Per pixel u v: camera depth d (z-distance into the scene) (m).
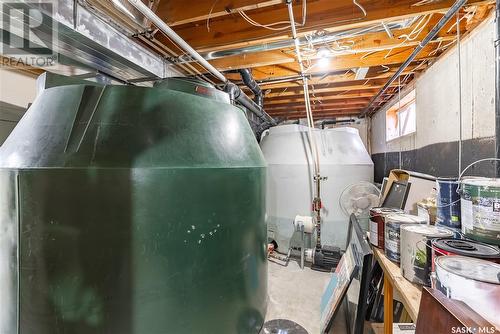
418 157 3.21
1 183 0.95
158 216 0.90
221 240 1.06
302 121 6.55
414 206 1.78
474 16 1.91
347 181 2.85
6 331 0.95
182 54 2.47
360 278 1.43
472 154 2.00
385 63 2.78
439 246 0.91
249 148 1.33
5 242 0.94
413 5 1.82
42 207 0.86
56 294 0.85
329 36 2.12
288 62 2.81
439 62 2.61
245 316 1.22
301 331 1.69
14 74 1.78
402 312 1.61
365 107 5.14
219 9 1.85
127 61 2.03
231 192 1.11
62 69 1.81
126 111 1.00
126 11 1.57
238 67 2.83
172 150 0.98
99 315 0.85
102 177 0.85
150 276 0.89
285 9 2.09
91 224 0.85
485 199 0.94
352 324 1.63
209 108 1.22
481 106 1.89
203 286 1.00
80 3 1.54
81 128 0.95
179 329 0.95
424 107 3.00
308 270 2.65
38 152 0.92
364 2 1.92
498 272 0.71
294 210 2.91
